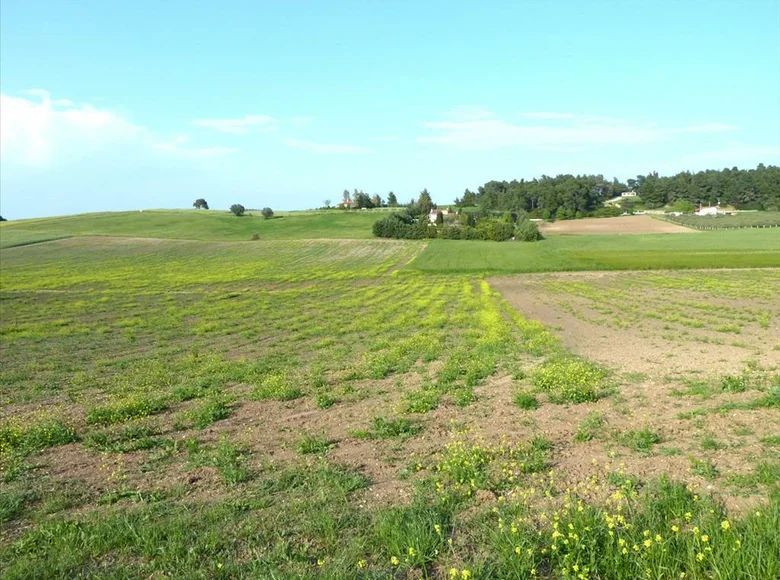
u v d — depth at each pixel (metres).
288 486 8.87
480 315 36.84
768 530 6.02
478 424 11.81
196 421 13.23
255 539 7.10
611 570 5.84
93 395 17.92
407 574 6.21
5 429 12.75
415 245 112.06
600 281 60.56
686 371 16.44
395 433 11.42
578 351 21.77
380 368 18.69
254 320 39.50
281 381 17.28
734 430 10.24
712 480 8.05
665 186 182.88
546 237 119.50
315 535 7.11
